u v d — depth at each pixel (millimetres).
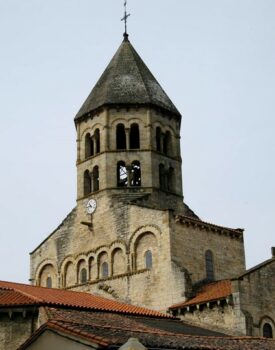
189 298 50219
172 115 63969
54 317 36625
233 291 46562
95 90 65250
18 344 37906
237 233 58906
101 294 56156
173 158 62531
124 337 32656
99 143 62031
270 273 49625
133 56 67125
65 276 60531
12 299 39812
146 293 52906
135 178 61156
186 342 35500
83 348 31094
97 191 60219
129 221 56594
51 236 63156
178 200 61188
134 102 61781
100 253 58000
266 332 47188
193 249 54250
